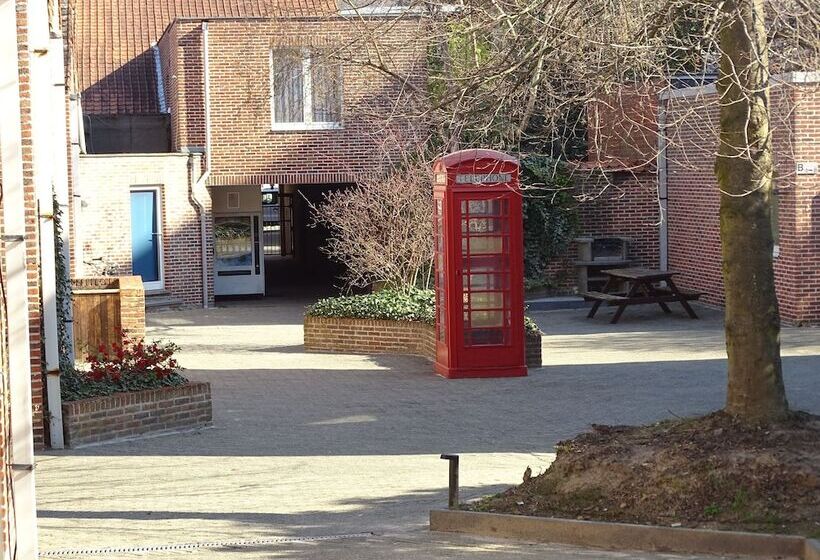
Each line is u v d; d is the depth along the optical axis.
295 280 41.22
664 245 32.44
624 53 11.43
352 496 12.18
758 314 10.31
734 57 10.05
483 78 11.50
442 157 20.38
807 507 9.09
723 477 9.47
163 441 15.68
